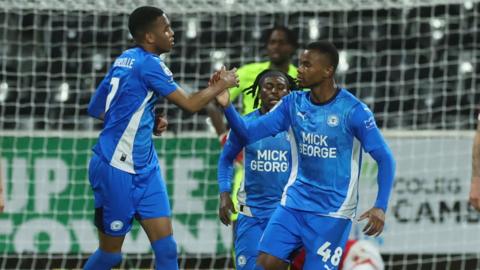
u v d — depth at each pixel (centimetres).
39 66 3941
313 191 2114
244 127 2144
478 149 2023
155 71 2127
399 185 3447
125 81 2139
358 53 4088
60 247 3400
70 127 3869
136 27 2183
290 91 2380
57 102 3862
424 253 3438
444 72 3981
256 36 4072
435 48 4072
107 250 2248
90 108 2262
